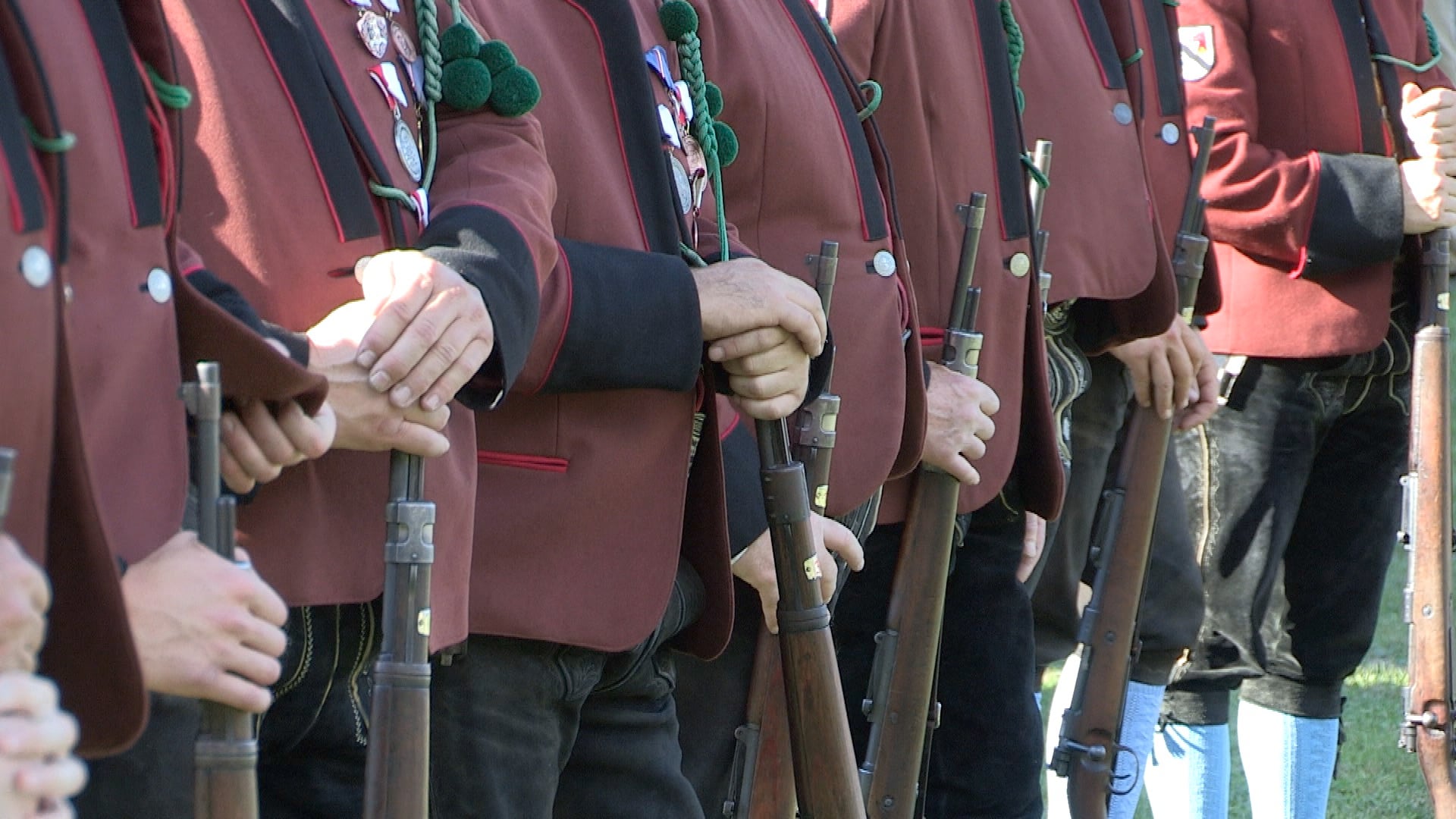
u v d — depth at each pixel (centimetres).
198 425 411
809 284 693
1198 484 1089
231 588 406
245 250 480
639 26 632
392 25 532
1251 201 1056
